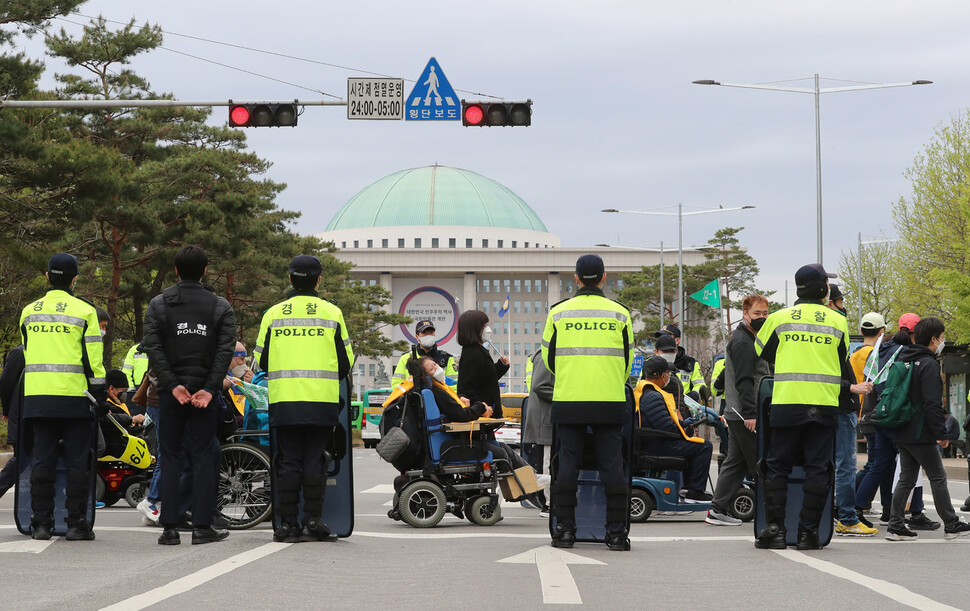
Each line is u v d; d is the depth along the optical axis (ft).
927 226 272.51
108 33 290.15
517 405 249.14
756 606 42.73
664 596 44.83
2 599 42.98
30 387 62.44
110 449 89.30
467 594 44.34
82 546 60.44
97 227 278.87
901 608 42.70
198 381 60.49
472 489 79.05
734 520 80.69
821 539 63.77
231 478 72.59
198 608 40.70
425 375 79.36
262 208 346.74
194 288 61.52
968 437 94.58
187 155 291.58
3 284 233.96
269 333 61.31
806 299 63.00
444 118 134.10
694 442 84.99
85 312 63.36
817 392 61.36
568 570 51.55
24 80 194.90
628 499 60.75
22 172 195.11
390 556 57.26
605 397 59.36
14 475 73.82
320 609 40.83
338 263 461.78
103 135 291.17
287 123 133.08
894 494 71.20
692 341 608.60
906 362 70.54
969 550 65.00
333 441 63.93
